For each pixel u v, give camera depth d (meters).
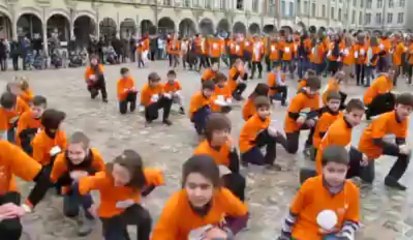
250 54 20.89
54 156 5.28
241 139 6.95
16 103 7.52
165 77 20.14
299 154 8.05
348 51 17.98
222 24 50.62
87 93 15.41
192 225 3.16
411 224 5.27
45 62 25.84
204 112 8.97
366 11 85.81
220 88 9.73
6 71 23.58
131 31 40.69
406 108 6.00
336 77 9.73
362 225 5.23
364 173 6.45
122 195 4.25
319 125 7.08
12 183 4.27
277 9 57.53
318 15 66.38
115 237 4.32
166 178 6.71
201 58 23.11
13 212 3.87
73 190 5.16
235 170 4.79
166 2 43.78
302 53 19.91
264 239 4.86
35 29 34.59
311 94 7.70
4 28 32.62
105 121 10.74
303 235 3.62
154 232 3.17
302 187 3.66
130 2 40.06
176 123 10.51
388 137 6.95
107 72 22.95
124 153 4.19
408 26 82.19
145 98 10.41
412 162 7.64
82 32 38.22
